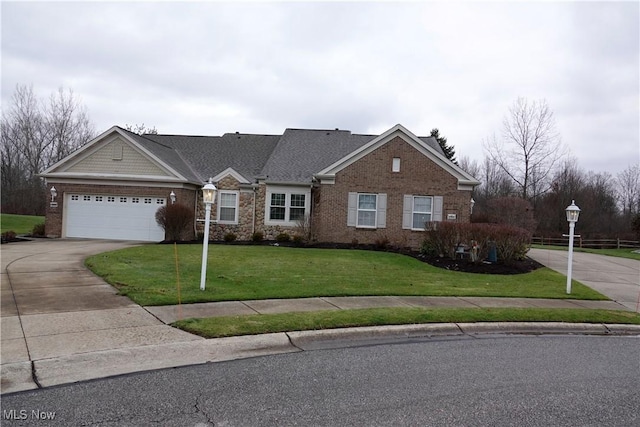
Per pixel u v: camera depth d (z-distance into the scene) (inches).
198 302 335.6
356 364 229.1
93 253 571.8
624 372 231.6
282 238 821.2
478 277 541.0
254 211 871.7
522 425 163.8
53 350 223.3
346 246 776.3
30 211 1621.6
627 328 335.3
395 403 180.1
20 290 349.7
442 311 340.5
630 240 1417.3
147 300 327.9
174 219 780.0
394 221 805.9
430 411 173.5
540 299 421.4
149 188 822.5
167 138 1039.6
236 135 1056.2
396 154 806.5
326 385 197.8
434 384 203.5
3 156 1609.3
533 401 186.7
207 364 219.9
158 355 227.5
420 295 407.8
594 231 1667.1
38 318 277.3
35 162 1642.5
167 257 554.6
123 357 221.6
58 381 190.5
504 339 294.0
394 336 290.7
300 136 1000.9
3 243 706.8
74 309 300.7
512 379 213.8
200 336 255.9
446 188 800.9
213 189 378.9
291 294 375.6
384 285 447.8
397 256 676.7
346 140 988.6
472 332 310.2
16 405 166.6
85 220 832.9
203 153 989.2
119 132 822.5
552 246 1289.4
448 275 542.0
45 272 426.3
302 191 858.8
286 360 231.8
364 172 808.9
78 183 831.7
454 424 162.6
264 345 253.8
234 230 872.9
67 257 528.4
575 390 201.8
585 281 554.9
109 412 163.0
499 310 355.6
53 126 1667.1
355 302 363.9
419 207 807.7
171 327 269.3
